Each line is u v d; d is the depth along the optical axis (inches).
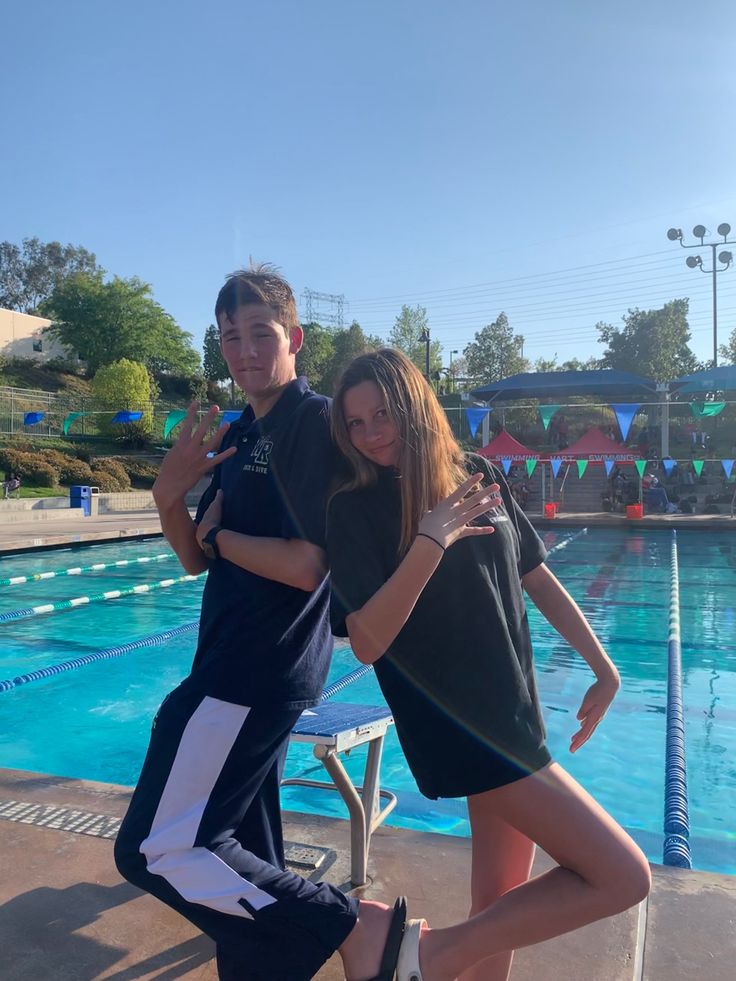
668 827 139.3
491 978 64.8
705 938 82.4
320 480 64.4
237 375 72.6
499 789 57.6
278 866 74.3
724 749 193.5
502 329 2284.7
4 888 93.8
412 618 58.6
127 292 1955.0
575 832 56.1
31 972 78.1
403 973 57.5
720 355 1749.5
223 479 73.3
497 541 62.3
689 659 283.1
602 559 563.8
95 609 382.0
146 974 77.9
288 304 74.1
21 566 523.8
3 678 260.4
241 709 63.8
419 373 62.2
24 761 190.4
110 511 979.3
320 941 58.7
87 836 107.5
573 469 1074.7
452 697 58.0
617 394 1154.0
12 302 3171.8
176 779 61.6
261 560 64.1
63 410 1316.4
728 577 478.9
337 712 103.8
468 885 95.0
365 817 95.1
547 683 253.8
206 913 59.1
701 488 974.4
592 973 76.7
